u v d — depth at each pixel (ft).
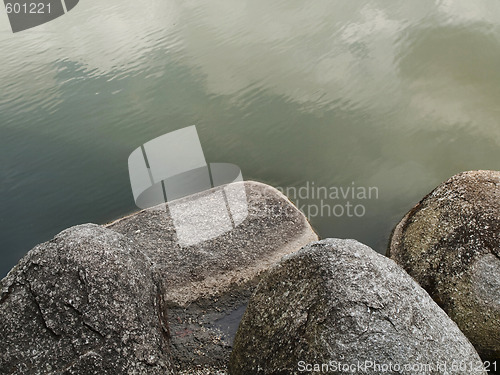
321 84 21.80
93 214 16.60
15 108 23.08
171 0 32.32
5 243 15.87
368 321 7.79
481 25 23.61
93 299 8.74
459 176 12.98
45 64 26.63
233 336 11.68
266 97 21.40
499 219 11.60
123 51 26.63
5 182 18.49
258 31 26.61
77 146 19.77
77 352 8.46
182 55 25.40
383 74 21.77
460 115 18.89
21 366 8.39
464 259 11.57
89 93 23.29
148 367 8.68
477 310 10.98
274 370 8.32
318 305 8.16
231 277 13.28
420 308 8.25
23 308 8.76
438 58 21.99
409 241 12.83
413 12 25.76
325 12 27.53
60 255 9.05
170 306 12.67
